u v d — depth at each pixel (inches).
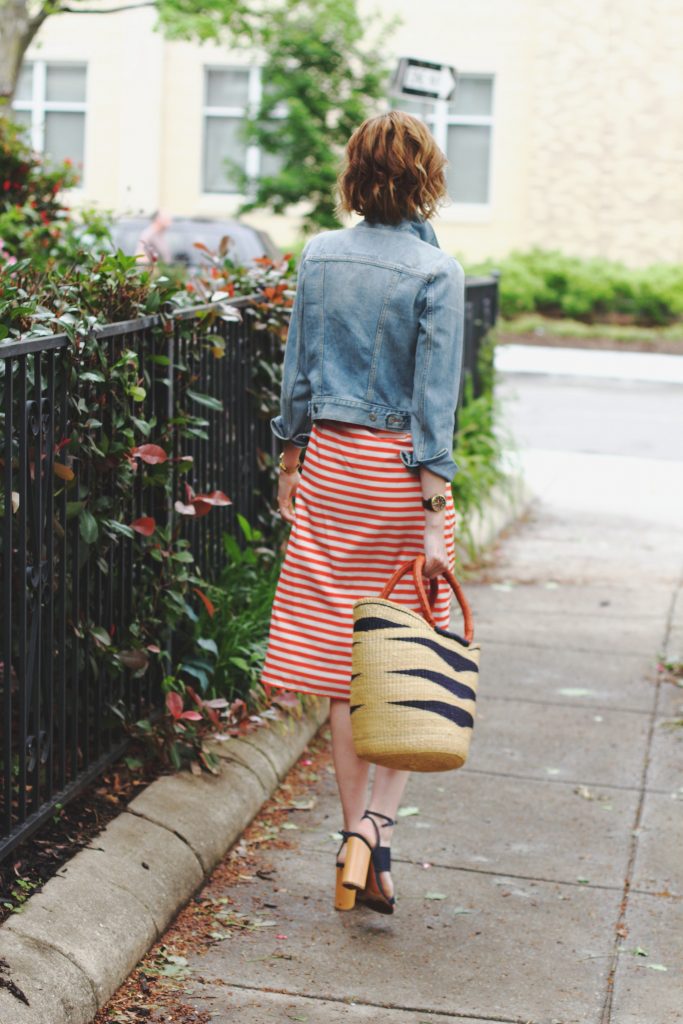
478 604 251.4
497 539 305.9
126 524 146.4
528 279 805.9
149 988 115.0
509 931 128.7
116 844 131.3
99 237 219.3
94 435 135.8
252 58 634.8
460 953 124.3
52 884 120.0
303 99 629.3
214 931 126.3
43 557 125.3
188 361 160.4
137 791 145.9
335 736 129.0
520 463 379.9
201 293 175.8
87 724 139.7
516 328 790.5
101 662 142.6
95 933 115.5
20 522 118.3
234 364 182.9
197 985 116.1
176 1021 110.0
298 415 129.0
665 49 796.0
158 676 158.9
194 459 165.8
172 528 153.1
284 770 165.6
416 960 122.6
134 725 148.9
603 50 801.6
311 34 619.5
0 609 125.5
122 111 845.2
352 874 121.9
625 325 811.4
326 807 158.2
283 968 120.0
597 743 180.9
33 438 120.5
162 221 408.5
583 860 144.9
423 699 114.8
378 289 121.8
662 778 168.9
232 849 144.6
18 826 122.9
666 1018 113.8
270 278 195.8
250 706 171.0
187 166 847.7
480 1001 115.9
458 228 841.5
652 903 135.1
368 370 122.6
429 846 147.6
